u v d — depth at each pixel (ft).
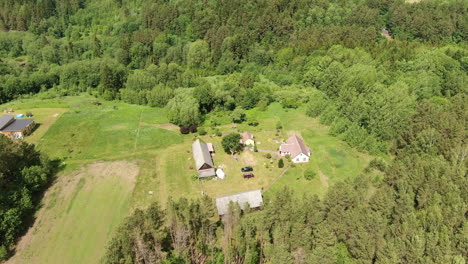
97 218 217.15
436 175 200.85
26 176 224.74
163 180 256.32
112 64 447.42
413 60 382.01
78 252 191.42
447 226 169.58
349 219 172.14
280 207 179.01
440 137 249.14
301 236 167.84
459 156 229.45
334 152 288.71
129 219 171.32
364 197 196.95
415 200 199.21
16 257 188.14
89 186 247.50
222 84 398.42
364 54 404.57
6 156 222.69
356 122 307.37
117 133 328.49
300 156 273.95
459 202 178.09
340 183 201.77
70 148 298.56
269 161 279.90
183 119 338.54
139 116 368.68
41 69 463.42
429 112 278.67
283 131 332.19
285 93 395.14
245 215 200.13
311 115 357.20
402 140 275.18
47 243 197.36
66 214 220.02
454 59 381.81
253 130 335.47
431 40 465.06
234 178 257.96
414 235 160.97
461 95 319.27
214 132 331.57
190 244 174.50
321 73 401.49
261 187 247.50
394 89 313.53
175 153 294.66
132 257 157.17
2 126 310.04
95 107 391.24
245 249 172.76
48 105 389.39
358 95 338.95
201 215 186.70
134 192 242.17
